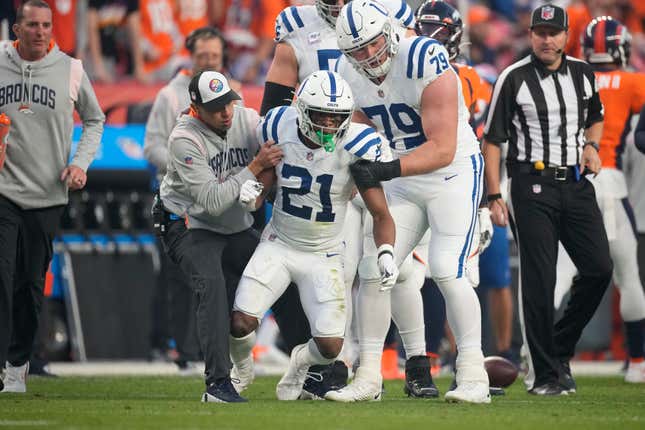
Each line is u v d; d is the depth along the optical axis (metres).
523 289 25.89
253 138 22.81
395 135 22.00
